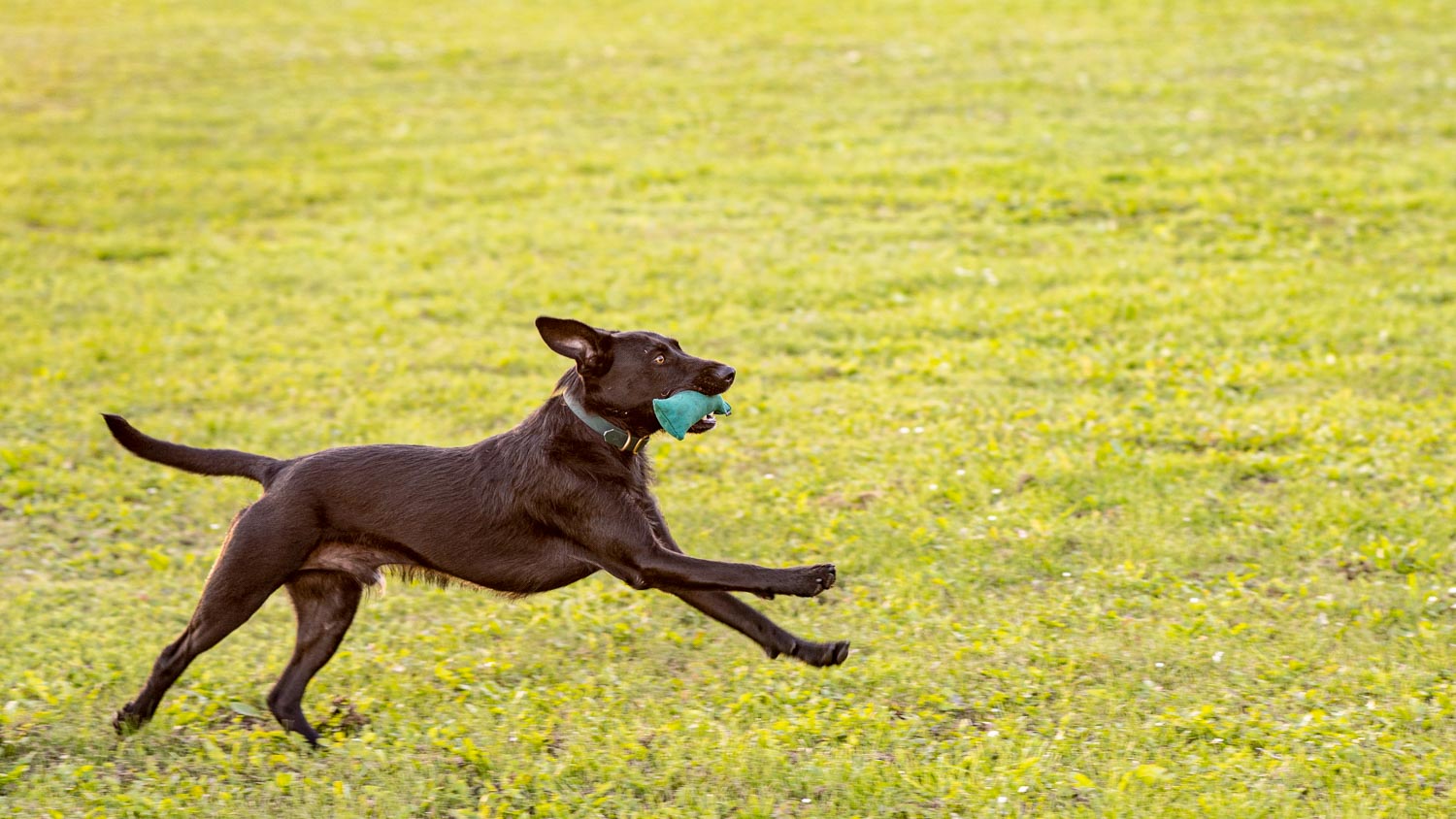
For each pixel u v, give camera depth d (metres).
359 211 19.53
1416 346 13.38
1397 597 8.74
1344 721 7.20
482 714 7.57
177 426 12.47
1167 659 8.02
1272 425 11.57
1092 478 10.69
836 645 6.86
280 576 7.04
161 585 9.53
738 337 14.54
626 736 7.28
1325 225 17.20
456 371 13.91
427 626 8.91
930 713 7.48
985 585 9.20
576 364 7.11
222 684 8.05
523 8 31.61
